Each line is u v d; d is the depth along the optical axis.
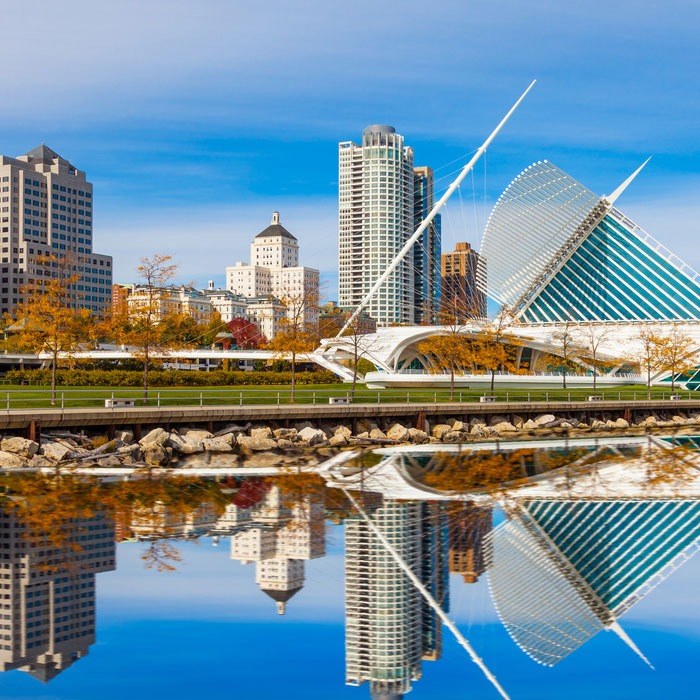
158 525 23.12
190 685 12.92
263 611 16.41
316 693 12.75
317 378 91.06
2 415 34.62
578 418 69.50
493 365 83.88
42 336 52.81
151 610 16.27
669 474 35.47
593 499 28.80
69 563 19.17
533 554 20.88
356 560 19.92
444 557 20.42
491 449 46.16
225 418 43.50
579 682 13.37
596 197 124.38
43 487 28.95
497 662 14.16
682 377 113.75
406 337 104.88
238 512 25.19
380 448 45.38
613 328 118.00
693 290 120.25
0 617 15.71
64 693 12.57
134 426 40.09
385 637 15.17
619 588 18.47
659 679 13.59
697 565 20.33
